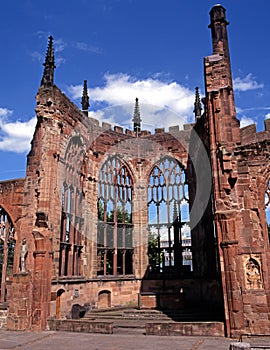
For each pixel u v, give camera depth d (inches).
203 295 1472.7
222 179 1031.6
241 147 1059.9
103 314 1321.4
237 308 928.3
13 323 1087.6
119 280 1558.8
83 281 1369.3
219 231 1003.9
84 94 1646.2
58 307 1198.9
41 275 1101.1
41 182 1189.1
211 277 1403.8
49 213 1172.5
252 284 951.0
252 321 923.4
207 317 1195.9
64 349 810.2
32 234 1195.3
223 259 982.4
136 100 1894.7
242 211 1008.9
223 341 872.3
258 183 1023.6
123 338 935.0
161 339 911.7
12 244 2070.6
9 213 1283.2
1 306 1143.6
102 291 1491.1
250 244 978.1
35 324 1064.8
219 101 1106.7
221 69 1135.0
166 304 1379.2
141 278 1632.6
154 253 1716.3
